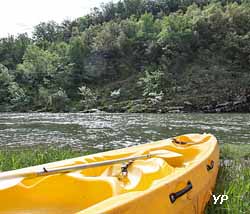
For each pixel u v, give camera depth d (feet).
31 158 22.45
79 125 88.94
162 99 176.35
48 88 221.46
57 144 53.52
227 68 208.44
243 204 12.44
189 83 193.77
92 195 9.87
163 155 14.03
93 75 232.53
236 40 217.36
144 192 8.50
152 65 229.04
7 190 9.75
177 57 220.43
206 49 224.33
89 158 14.05
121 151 15.76
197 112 162.91
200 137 19.45
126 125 87.25
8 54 271.69
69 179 10.40
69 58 240.73
